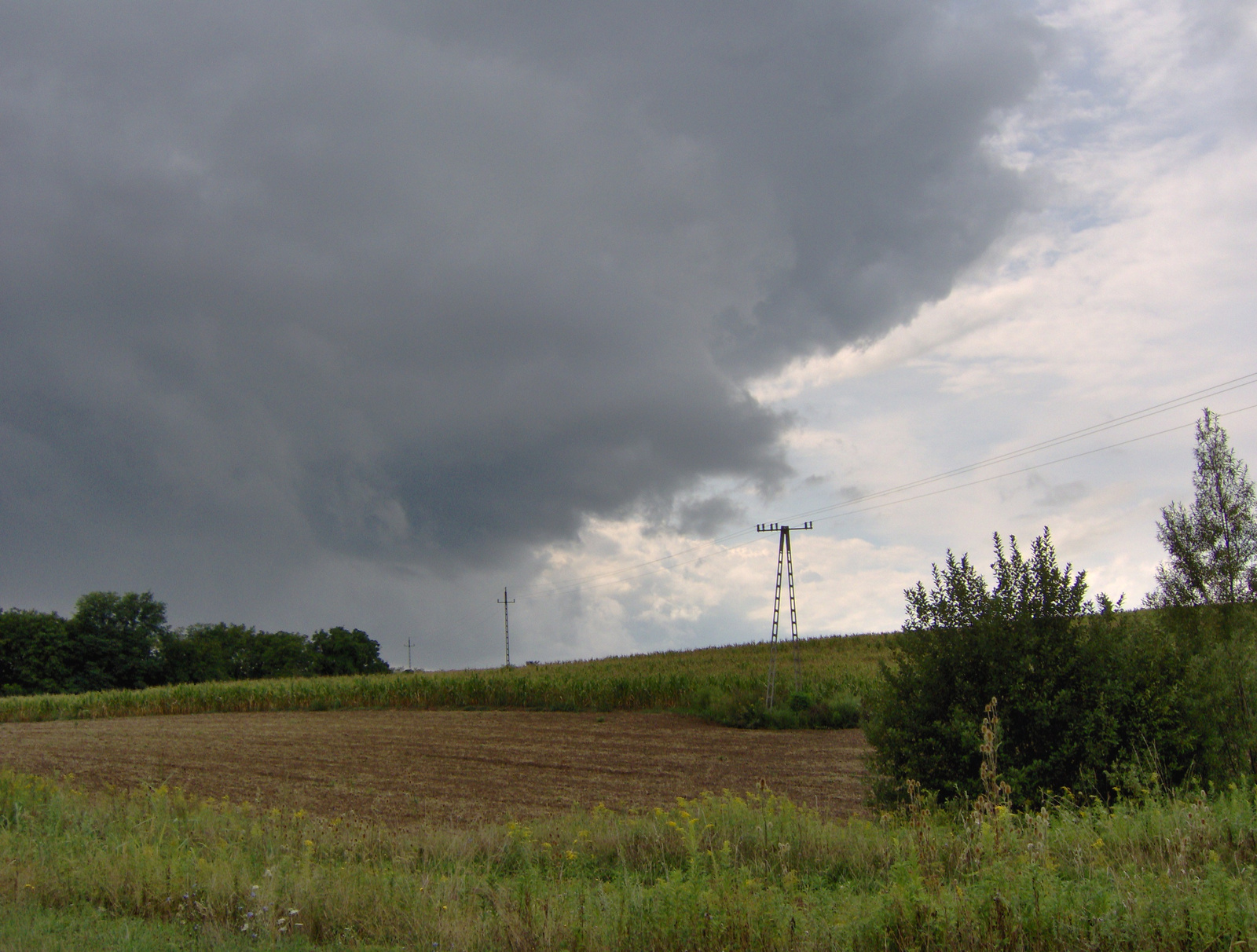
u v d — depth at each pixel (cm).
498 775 2322
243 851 1080
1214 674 1262
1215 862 649
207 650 10975
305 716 4403
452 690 4688
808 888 783
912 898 602
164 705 4966
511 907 713
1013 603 1330
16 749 3177
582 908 715
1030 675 1277
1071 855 775
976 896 594
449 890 828
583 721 3884
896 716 1374
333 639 12888
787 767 2455
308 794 1992
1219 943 519
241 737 3456
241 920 745
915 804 1137
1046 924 562
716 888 705
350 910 777
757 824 1048
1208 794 1122
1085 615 1311
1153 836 820
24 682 8894
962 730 1257
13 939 640
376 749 2988
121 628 9806
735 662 5675
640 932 628
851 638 6962
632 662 5994
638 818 1311
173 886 836
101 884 852
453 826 1519
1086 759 1211
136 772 2455
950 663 1340
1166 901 571
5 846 977
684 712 4109
